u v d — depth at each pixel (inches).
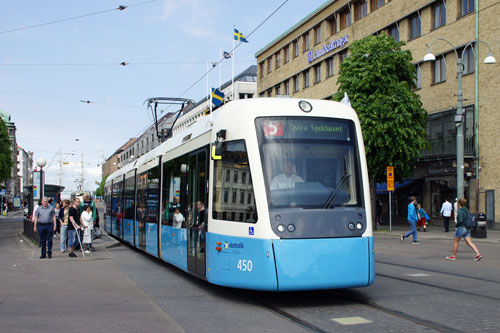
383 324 274.2
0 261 588.4
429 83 1322.6
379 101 1082.1
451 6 1245.7
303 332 260.1
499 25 1119.0
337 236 319.3
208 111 531.8
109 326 273.7
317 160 333.4
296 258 310.0
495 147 1125.1
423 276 451.8
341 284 315.9
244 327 272.4
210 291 390.0
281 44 2079.2
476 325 270.1
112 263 586.2
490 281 422.6
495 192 1122.7
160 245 538.6
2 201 2923.2
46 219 625.9
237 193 338.3
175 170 482.9
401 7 1405.0
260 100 347.9
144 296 367.2
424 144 1096.8
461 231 581.9
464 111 1210.6
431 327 266.7
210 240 362.6
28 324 275.9
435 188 1311.5
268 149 329.1
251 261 318.7
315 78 1846.7
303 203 320.2
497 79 1122.0
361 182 338.3
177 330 265.7
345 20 1680.6
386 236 1015.0
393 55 1093.8
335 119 346.9
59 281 436.5
